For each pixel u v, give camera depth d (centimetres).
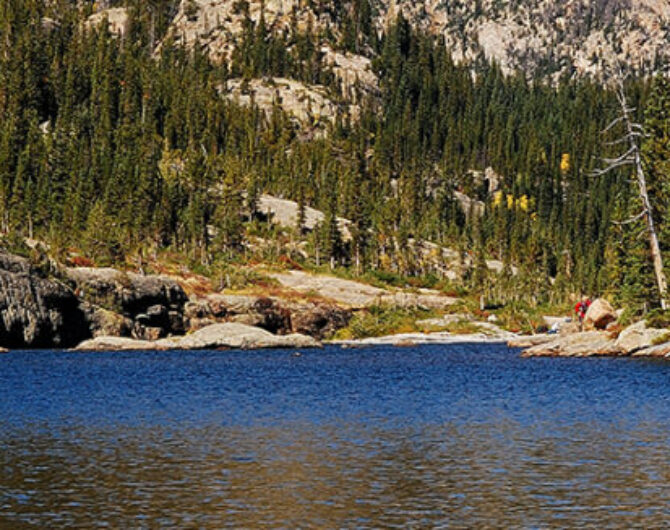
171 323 11250
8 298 8875
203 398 4141
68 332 9812
